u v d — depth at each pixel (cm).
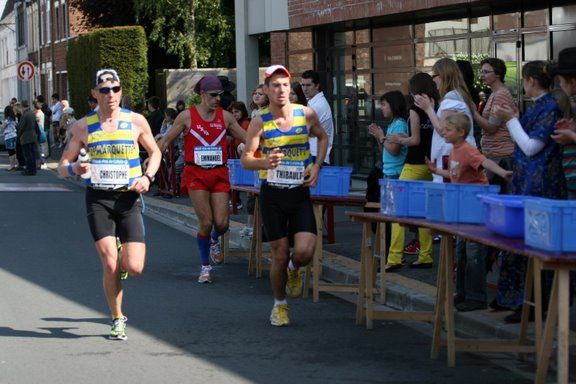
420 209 816
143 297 1088
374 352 837
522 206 667
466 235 705
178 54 4169
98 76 848
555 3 1491
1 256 1393
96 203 859
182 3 3953
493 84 1067
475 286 924
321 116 1270
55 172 3269
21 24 7938
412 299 1008
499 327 866
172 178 2228
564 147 890
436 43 1844
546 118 816
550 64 885
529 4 1548
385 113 1199
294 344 865
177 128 1161
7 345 859
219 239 1386
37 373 766
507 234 679
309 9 2095
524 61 1573
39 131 3459
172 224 1823
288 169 909
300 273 1134
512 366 791
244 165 911
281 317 938
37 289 1133
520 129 822
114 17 4406
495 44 1642
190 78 3919
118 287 874
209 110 1156
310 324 951
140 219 873
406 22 1945
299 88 1259
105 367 784
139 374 762
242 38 2461
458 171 903
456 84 1039
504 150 1082
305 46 2314
